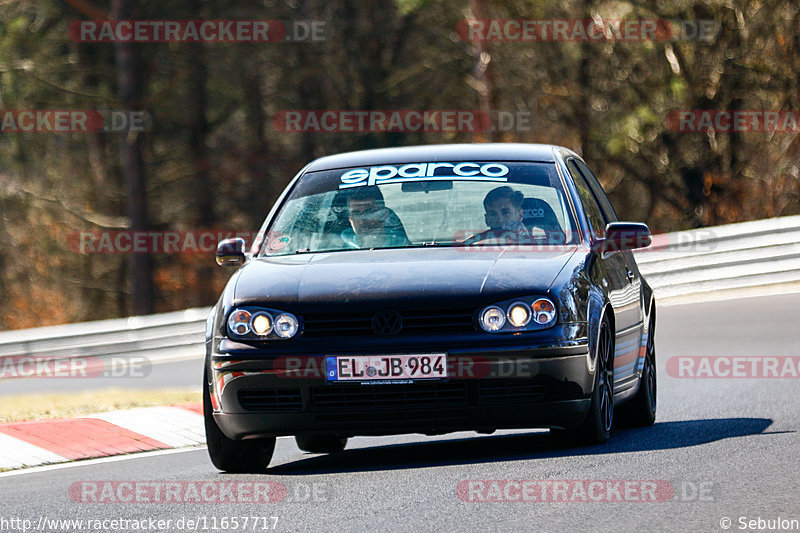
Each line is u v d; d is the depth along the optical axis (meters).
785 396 31.66
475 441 28.48
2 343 61.06
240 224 128.88
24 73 112.44
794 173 103.12
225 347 23.25
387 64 126.88
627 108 111.38
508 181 26.59
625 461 22.20
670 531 16.72
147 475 25.08
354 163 28.05
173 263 126.31
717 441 24.39
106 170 123.25
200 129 125.25
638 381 28.53
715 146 105.12
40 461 28.36
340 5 125.56
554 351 22.55
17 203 123.06
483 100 109.69
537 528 17.19
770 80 100.81
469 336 22.45
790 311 52.38
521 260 24.00
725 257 63.00
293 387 22.72
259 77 125.75
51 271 126.31
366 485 21.20
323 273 23.75
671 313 56.38
